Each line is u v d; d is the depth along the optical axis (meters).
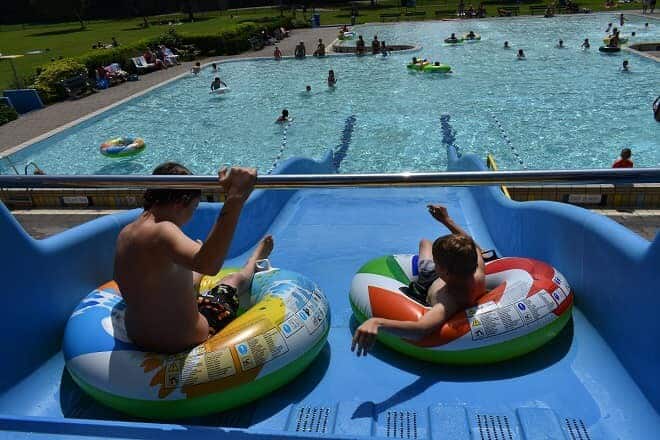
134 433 1.79
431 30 37.22
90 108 18.22
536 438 2.47
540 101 16.77
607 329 3.17
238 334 2.71
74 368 2.70
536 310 3.04
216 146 14.39
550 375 2.96
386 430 2.62
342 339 3.48
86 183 2.34
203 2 65.81
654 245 2.62
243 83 22.14
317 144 14.12
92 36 46.50
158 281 2.40
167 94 20.73
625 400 2.72
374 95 18.84
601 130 13.73
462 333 2.95
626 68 20.42
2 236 2.90
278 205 6.33
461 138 13.80
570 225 3.62
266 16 53.28
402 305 3.16
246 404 2.83
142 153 14.05
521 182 2.28
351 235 5.55
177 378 2.54
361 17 50.31
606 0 50.66
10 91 18.39
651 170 2.17
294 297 3.05
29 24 64.88
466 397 2.83
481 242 5.43
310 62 26.41
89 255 3.61
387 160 12.64
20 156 13.91
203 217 4.85
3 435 1.83
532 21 39.12
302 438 1.75
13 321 2.97
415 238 5.41
